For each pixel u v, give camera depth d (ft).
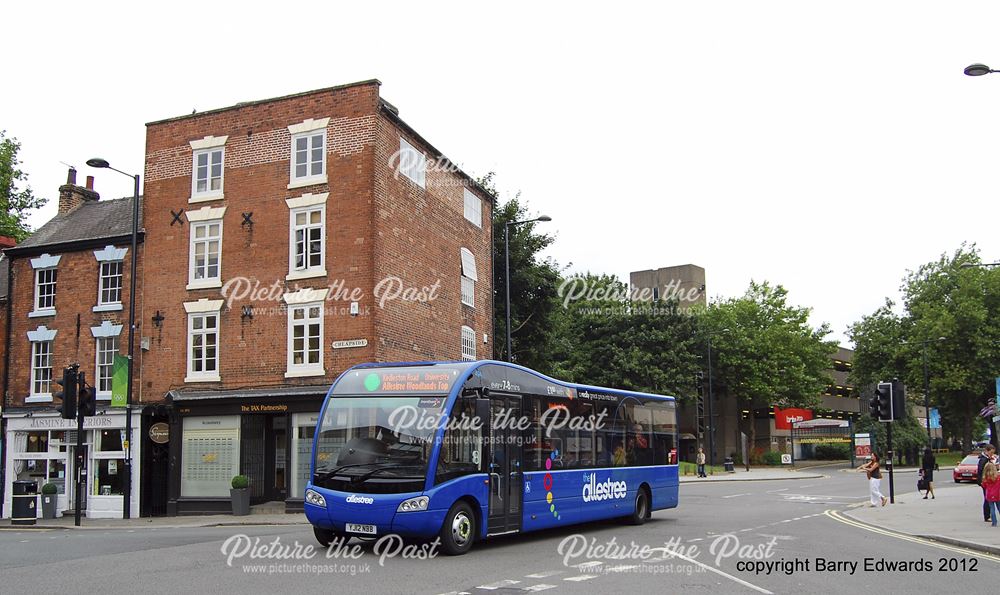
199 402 86.43
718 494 108.99
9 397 98.43
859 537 56.08
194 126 93.15
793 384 218.59
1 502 95.66
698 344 215.10
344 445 45.65
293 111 88.89
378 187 85.46
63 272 98.43
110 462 92.73
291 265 86.79
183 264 91.30
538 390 53.78
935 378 212.84
